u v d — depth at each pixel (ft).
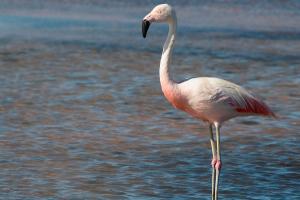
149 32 96.02
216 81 30.50
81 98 52.54
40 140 40.83
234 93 30.37
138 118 46.70
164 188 32.68
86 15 112.37
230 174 34.94
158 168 35.76
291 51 79.30
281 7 123.03
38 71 63.72
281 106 50.52
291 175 34.81
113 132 42.96
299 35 93.81
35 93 54.08
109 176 34.35
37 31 93.04
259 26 102.42
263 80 61.11
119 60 70.85
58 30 94.73
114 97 53.06
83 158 37.35
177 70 65.98
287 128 44.27
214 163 30.76
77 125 44.52
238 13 116.88
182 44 83.66
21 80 59.31
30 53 74.28
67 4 124.47
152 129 43.80
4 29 94.17
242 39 88.94
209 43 84.84
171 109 49.42
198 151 38.99
